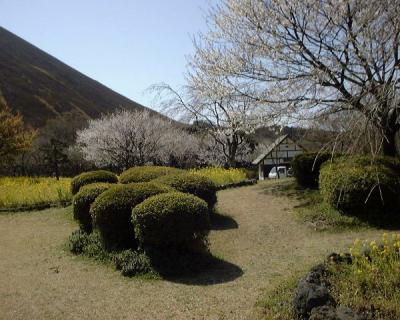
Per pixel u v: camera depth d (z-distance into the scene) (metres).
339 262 5.10
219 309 5.20
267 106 12.17
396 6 7.52
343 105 9.27
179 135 28.34
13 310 5.50
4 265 7.72
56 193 13.78
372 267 4.56
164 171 11.45
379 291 4.28
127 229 7.62
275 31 11.69
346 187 9.12
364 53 8.80
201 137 22.19
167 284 6.31
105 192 7.93
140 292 6.02
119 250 7.49
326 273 4.80
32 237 9.95
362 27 9.02
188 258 6.94
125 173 12.08
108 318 5.16
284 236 9.02
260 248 8.32
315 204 10.64
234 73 12.54
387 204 9.09
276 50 11.58
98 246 7.87
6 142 22.16
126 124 25.89
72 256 8.02
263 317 4.68
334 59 10.35
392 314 3.91
